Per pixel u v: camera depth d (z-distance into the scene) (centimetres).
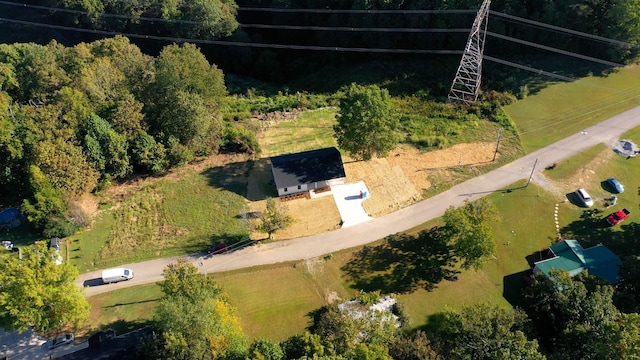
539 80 9944
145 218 7288
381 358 4878
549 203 7594
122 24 12762
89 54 9181
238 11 13338
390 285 6562
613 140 8581
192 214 7362
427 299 6425
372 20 10906
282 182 7544
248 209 7462
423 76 10388
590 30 9988
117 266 6662
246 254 6850
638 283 6016
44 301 5431
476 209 6725
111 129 7531
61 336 5756
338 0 11650
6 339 5775
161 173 8031
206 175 8056
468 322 5459
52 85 8431
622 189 7738
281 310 6256
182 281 5691
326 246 6969
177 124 7912
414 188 7825
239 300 6338
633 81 9775
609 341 4959
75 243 6888
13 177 7031
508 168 8138
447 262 6825
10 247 6681
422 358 5200
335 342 5288
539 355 4991
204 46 12362
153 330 5681
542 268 6481
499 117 9094
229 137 8606
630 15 9188
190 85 8269
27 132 6988
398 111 9381
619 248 7012
